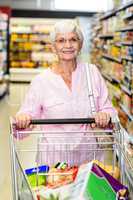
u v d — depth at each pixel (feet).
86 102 7.45
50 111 7.42
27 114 6.95
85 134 7.24
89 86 7.52
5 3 48.26
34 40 45.16
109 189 5.30
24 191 5.32
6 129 20.85
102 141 6.93
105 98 7.66
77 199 5.08
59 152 7.14
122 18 18.43
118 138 6.53
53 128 7.30
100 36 30.01
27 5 48.73
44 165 6.58
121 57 18.86
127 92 16.46
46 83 7.45
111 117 6.64
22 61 45.32
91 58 41.09
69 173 5.72
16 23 45.14
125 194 5.35
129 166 5.80
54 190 5.34
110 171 6.31
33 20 45.34
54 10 46.44
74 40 7.34
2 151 16.53
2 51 33.22
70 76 7.47
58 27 7.31
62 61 7.38
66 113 7.39
